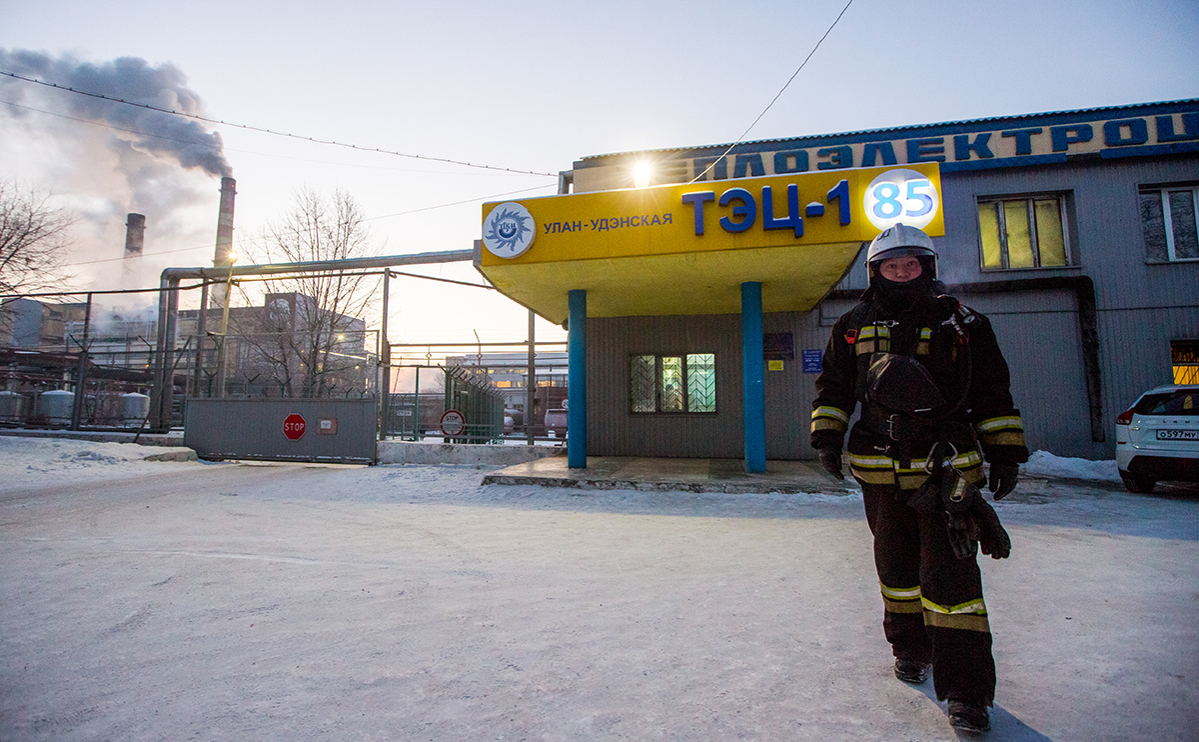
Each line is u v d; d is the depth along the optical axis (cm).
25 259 1623
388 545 466
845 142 1170
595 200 782
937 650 184
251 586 349
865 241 712
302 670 232
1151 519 555
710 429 1132
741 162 1191
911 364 191
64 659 245
